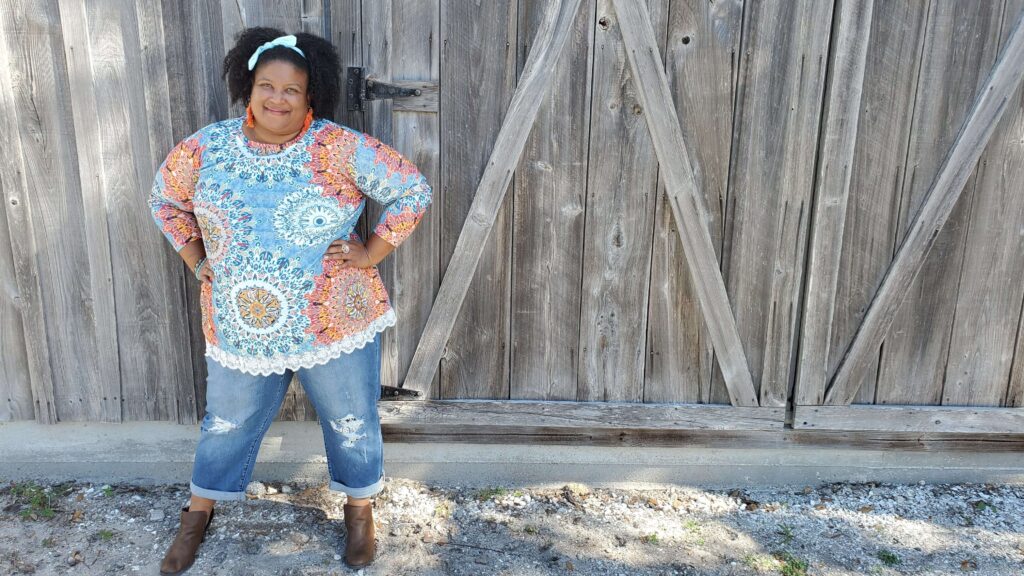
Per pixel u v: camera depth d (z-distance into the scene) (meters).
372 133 2.53
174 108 2.46
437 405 2.77
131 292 2.63
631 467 2.91
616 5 2.43
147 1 2.38
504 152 2.54
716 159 2.57
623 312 2.72
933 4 2.45
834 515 2.75
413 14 2.44
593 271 2.68
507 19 2.45
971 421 2.83
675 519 2.72
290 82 2.02
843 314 2.74
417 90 2.49
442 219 2.61
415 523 2.64
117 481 2.83
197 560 2.42
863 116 2.54
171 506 2.70
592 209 2.62
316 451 2.82
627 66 2.49
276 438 2.81
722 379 2.80
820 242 2.63
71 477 2.84
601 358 2.77
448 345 2.74
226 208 2.05
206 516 2.44
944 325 2.76
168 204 2.23
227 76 2.40
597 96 2.52
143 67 2.43
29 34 2.40
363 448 2.37
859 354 2.76
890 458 2.92
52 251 2.58
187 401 2.74
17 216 2.54
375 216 2.58
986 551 2.55
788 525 2.69
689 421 2.81
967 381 2.82
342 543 2.52
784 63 2.48
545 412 2.79
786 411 2.83
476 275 2.67
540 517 2.71
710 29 2.46
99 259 2.59
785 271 2.67
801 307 2.72
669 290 2.71
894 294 2.69
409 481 2.88
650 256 2.67
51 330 2.65
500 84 2.51
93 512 2.64
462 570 2.42
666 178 2.57
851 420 2.82
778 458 2.92
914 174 2.60
